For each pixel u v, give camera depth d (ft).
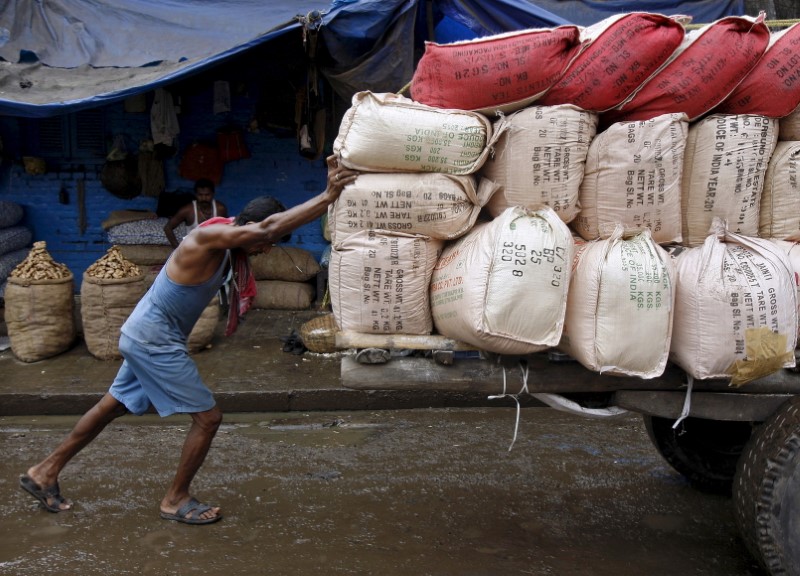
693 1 20.35
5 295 19.63
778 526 8.77
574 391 9.40
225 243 10.55
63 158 26.32
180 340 11.45
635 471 14.19
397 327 9.21
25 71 19.70
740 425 12.87
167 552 10.95
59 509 12.23
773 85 8.93
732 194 9.00
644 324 8.47
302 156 26.45
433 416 17.43
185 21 21.47
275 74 24.32
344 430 16.47
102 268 19.69
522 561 10.78
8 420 16.97
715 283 8.40
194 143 26.13
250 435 16.08
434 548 11.17
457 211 8.96
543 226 8.57
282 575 10.32
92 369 19.07
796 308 8.59
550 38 8.74
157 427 16.53
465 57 8.99
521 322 8.37
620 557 10.94
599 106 9.05
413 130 8.72
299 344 20.97
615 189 8.97
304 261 25.77
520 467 14.35
